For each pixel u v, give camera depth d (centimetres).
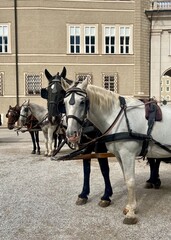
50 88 771
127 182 528
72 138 480
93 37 3512
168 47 3584
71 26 3478
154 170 734
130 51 3525
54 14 3453
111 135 526
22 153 1386
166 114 558
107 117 533
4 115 3478
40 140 2006
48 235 489
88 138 607
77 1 3462
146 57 3569
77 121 488
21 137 2222
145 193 700
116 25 3509
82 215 573
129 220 524
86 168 636
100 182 809
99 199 664
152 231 496
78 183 809
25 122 1342
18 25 3453
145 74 3562
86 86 514
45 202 653
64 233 495
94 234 489
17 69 3469
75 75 3500
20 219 559
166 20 3547
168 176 878
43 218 562
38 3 3428
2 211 602
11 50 3469
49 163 1115
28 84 3491
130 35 3519
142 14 3509
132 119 529
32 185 796
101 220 546
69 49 3491
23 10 3441
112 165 1052
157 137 540
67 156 601
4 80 3481
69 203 643
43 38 3466
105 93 536
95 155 594
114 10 3494
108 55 3512
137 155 551
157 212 579
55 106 761
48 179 860
